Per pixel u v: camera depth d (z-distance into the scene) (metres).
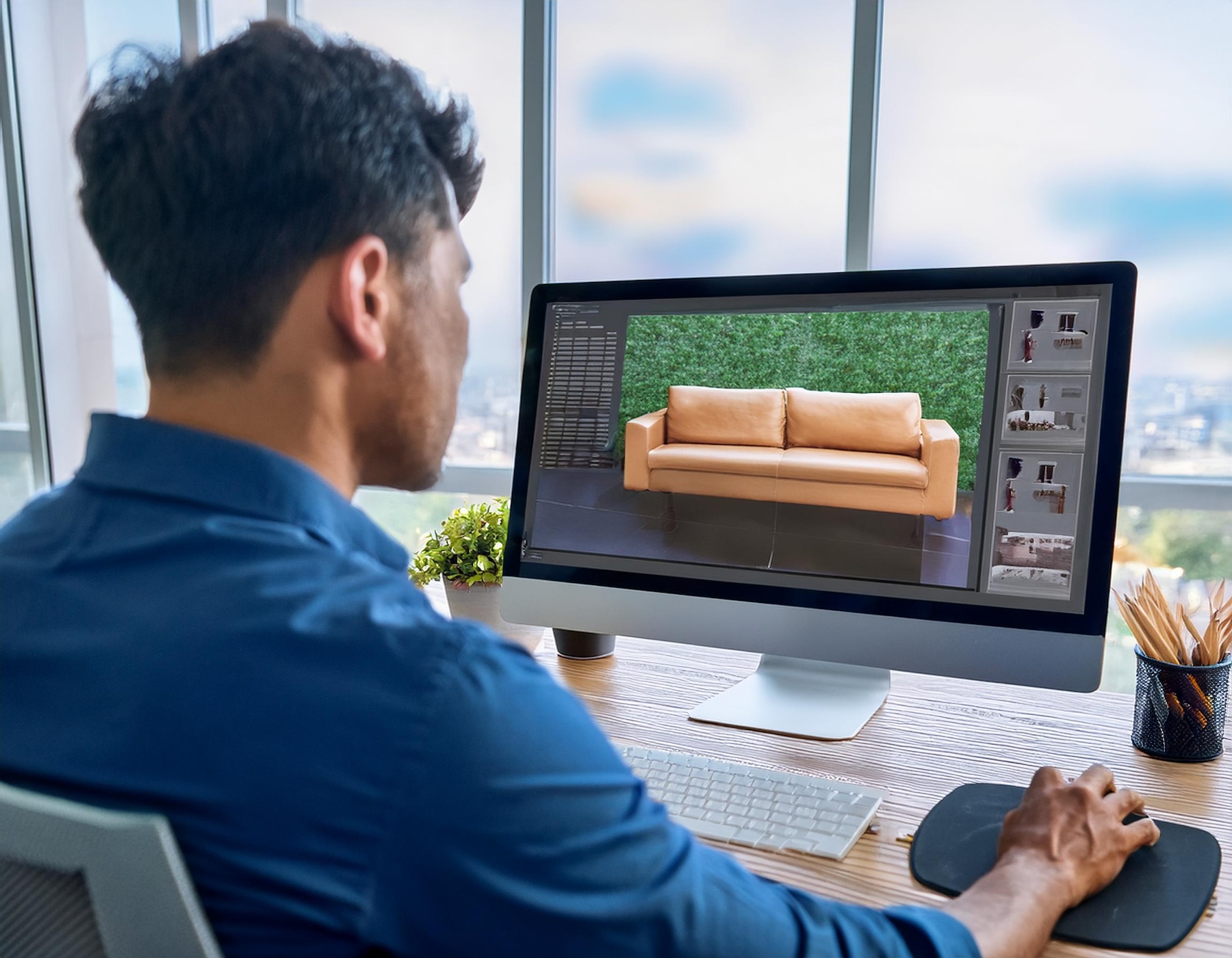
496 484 2.13
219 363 0.49
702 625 1.07
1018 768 0.90
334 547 0.49
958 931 0.54
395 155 0.50
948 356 0.96
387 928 0.39
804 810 0.79
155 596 0.43
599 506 1.12
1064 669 0.91
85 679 0.42
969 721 1.03
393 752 0.39
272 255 0.47
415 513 2.30
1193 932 0.63
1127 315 0.89
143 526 0.46
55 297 2.54
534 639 1.30
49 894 0.40
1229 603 0.96
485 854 0.39
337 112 0.47
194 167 0.46
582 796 0.42
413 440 0.56
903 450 0.98
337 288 0.48
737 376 1.05
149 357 0.50
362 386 0.52
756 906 0.47
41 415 2.57
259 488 0.47
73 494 0.49
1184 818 0.80
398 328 0.52
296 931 0.39
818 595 1.01
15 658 0.44
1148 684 0.93
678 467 1.08
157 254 0.47
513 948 0.40
